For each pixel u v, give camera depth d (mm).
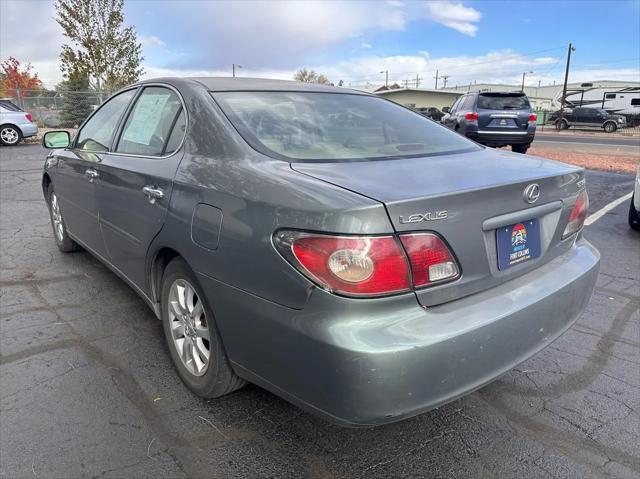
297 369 1888
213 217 2188
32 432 2336
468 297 2037
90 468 2131
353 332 1747
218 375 2377
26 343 3145
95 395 2633
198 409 2547
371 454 2281
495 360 2049
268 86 2998
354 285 1743
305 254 1793
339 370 1751
